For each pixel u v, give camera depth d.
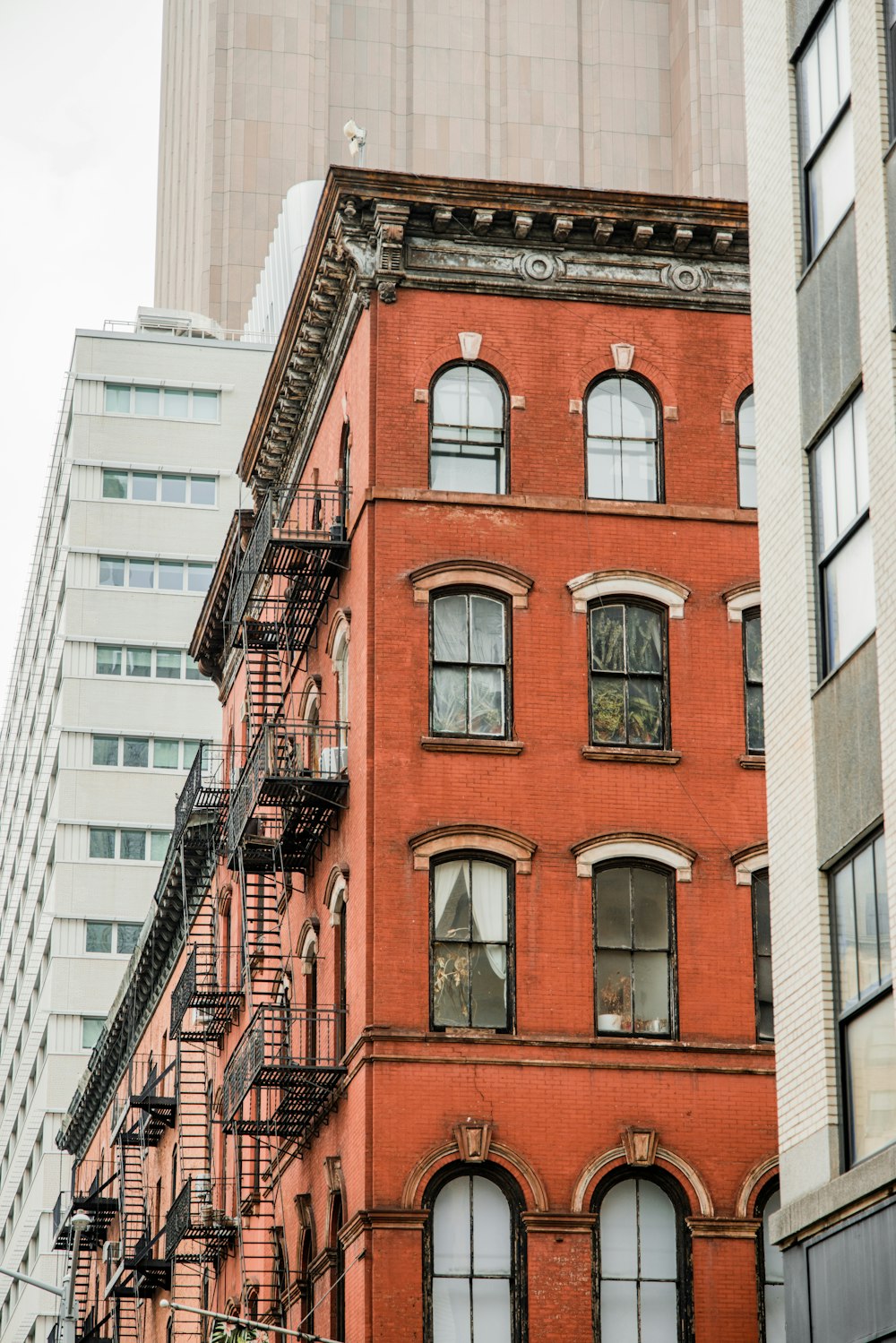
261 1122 44.66
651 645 43.06
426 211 43.56
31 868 128.38
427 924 40.78
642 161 150.00
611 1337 39.62
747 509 43.75
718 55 148.38
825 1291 27.20
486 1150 39.72
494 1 152.12
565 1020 40.75
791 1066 28.61
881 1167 25.62
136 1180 78.00
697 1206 40.19
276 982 49.66
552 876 41.44
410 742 41.66
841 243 28.77
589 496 43.44
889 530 26.45
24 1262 119.31
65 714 115.75
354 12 152.38
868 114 27.77
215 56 151.50
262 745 46.06
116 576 117.25
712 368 44.41
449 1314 39.19
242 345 119.75
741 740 42.72
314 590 45.66
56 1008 113.75
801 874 28.66
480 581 42.50
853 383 28.08
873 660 27.03
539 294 44.06
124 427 117.88
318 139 150.38
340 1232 41.50
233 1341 42.56
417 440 43.03
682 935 41.59
